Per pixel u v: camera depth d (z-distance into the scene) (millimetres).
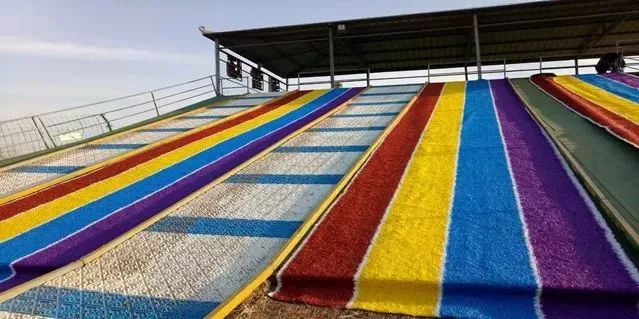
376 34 18016
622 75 14508
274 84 23609
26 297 4410
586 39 19641
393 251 4676
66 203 7328
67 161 9797
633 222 4770
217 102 16344
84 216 6719
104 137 11750
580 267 4066
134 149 10328
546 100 11438
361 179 6898
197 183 7684
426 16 16297
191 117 13828
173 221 6133
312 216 5652
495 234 4844
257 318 3891
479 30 18203
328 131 10242
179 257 5113
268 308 4055
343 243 4984
